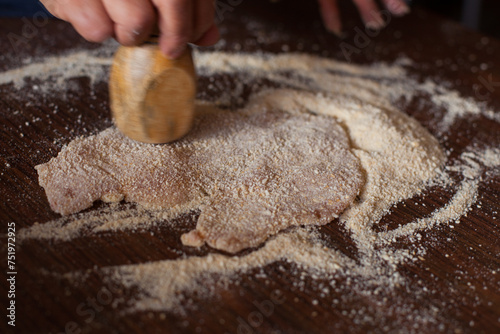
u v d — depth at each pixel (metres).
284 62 0.60
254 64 0.59
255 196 0.43
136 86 0.41
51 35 0.60
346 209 0.44
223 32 0.64
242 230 0.41
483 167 0.49
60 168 0.43
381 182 0.46
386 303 0.38
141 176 0.43
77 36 0.60
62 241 0.40
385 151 0.48
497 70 0.63
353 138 0.50
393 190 0.46
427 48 0.66
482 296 0.39
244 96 0.54
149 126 0.43
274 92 0.55
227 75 0.57
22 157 0.45
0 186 0.43
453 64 0.63
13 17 0.62
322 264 0.40
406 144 0.49
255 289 0.38
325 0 0.66
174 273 0.38
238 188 0.44
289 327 0.36
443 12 0.90
